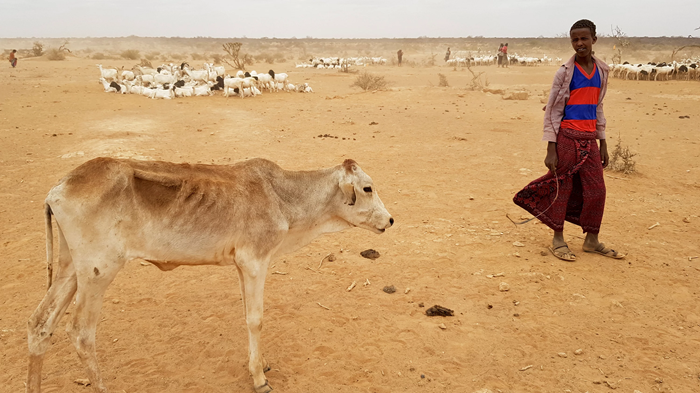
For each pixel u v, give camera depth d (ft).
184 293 20.04
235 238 13.46
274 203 14.19
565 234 26.21
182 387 14.47
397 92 89.45
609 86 98.68
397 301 19.47
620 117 62.44
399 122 59.93
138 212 12.34
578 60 21.26
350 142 48.44
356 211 15.67
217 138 49.39
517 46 355.15
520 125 58.44
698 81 107.24
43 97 76.02
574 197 23.13
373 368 15.38
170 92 78.43
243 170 14.28
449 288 20.45
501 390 14.30
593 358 15.76
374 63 209.46
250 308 13.76
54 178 35.42
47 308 12.44
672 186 34.01
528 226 27.14
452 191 33.32
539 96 86.74
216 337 17.02
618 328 17.44
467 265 22.52
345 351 16.24
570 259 22.62
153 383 14.61
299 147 46.09
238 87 81.20
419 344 16.63
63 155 41.37
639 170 38.06
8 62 157.89
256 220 13.64
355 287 20.62
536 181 23.02
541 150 45.19
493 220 28.02
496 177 36.60
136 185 12.37
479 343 16.67
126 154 41.65
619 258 22.76
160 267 13.48
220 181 13.46
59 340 16.72
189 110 67.21
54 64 156.15
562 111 21.85
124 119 58.85
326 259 23.22
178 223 12.73
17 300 19.26
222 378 14.92
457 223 27.58
